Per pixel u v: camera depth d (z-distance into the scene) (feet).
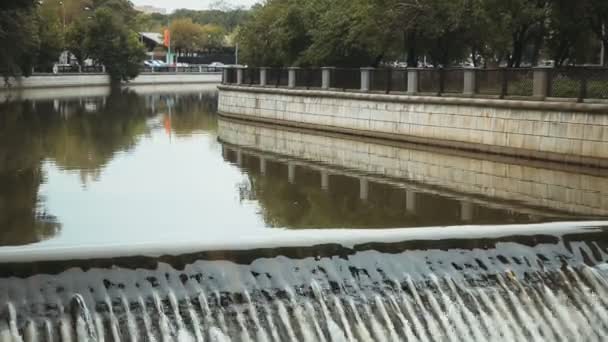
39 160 78.18
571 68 76.13
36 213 52.06
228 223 50.98
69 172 70.44
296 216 53.78
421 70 95.35
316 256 28.63
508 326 29.12
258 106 132.36
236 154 88.69
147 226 49.08
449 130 89.86
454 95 90.02
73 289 25.84
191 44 377.09
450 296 29.12
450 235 30.35
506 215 54.13
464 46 113.80
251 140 104.22
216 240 28.17
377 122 102.12
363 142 99.71
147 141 100.17
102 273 26.32
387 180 70.28
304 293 27.86
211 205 56.85
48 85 239.91
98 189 61.82
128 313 25.91
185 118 141.18
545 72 78.28
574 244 31.63
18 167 72.90
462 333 28.48
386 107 100.07
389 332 27.86
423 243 29.86
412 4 103.09
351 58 124.57
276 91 125.70
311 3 139.44
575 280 30.81
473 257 30.27
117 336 25.46
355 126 106.73
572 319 29.91
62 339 24.89
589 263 31.40
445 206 57.72
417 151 89.61
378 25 107.45
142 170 73.31
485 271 30.07
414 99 94.68
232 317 26.78
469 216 53.93
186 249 27.40
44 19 228.02
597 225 32.22
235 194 61.93
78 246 26.91
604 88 73.46
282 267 28.14
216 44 391.04
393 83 100.22
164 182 66.54
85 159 79.97
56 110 151.84
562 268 30.96
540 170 73.15
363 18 111.24
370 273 28.86
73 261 26.20
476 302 29.25
